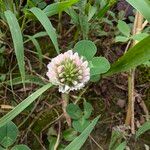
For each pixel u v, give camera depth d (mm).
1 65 118
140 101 117
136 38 108
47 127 112
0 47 118
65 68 93
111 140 108
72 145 91
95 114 115
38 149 110
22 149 98
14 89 116
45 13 105
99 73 101
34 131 111
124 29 111
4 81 115
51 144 108
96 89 118
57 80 94
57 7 104
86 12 114
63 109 112
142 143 112
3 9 111
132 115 113
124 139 111
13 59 119
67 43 122
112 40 122
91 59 104
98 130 113
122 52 123
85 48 105
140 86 119
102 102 117
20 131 110
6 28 119
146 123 106
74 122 104
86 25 112
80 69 95
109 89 118
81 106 115
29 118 112
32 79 110
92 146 111
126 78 119
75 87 94
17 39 97
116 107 117
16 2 118
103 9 112
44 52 121
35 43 112
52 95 116
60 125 111
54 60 95
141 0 99
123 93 118
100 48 123
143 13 99
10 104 114
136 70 120
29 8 114
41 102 115
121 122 115
